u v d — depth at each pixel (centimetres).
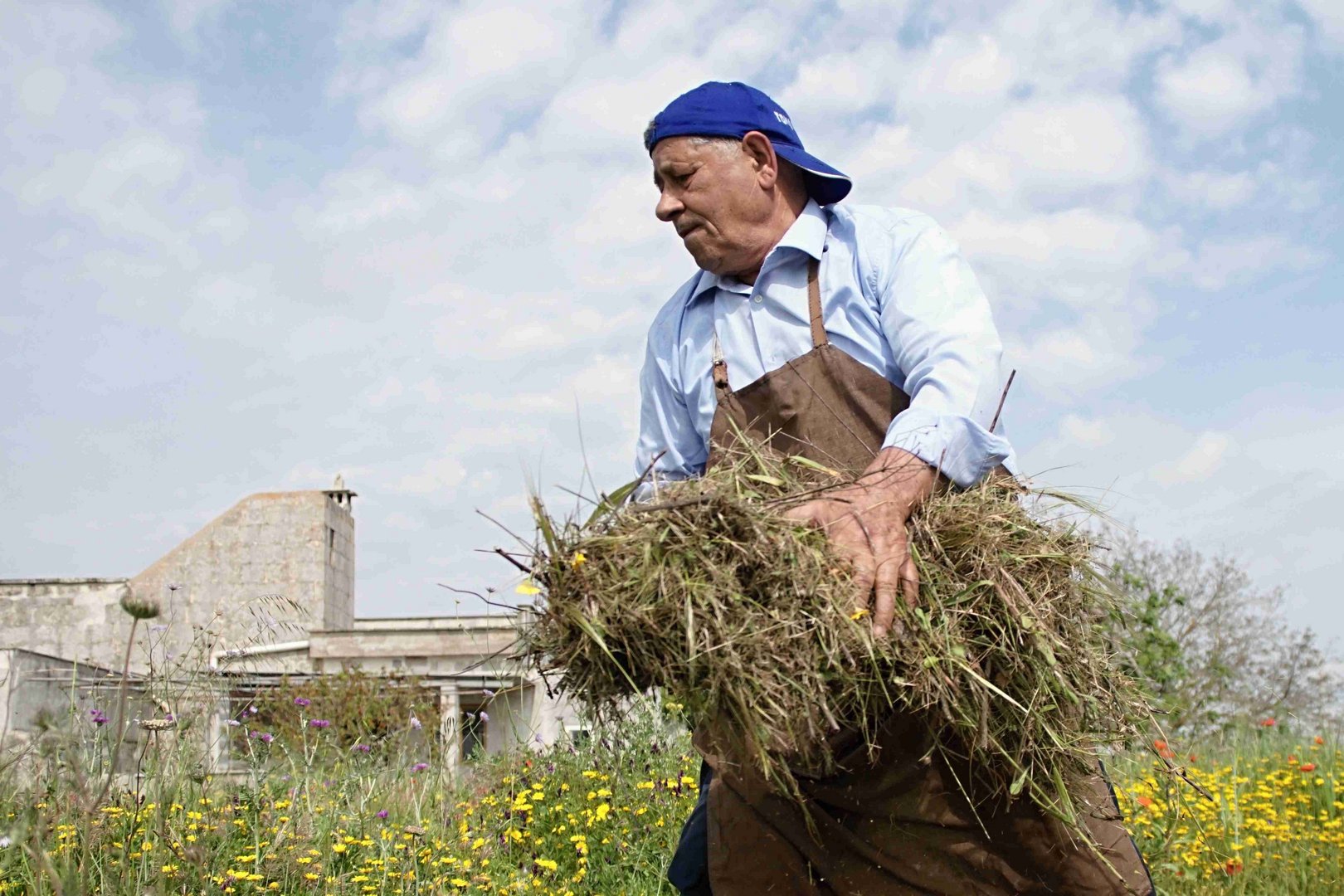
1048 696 237
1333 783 641
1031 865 255
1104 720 248
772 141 282
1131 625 258
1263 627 1320
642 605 215
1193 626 1214
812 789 256
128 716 435
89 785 368
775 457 252
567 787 539
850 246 279
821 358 276
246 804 453
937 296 265
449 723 598
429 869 450
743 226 282
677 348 307
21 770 399
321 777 530
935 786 252
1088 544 250
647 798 523
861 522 226
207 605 2470
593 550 221
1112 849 257
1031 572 240
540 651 230
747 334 289
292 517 2530
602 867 486
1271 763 754
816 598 215
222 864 402
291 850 425
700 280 308
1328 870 523
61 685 429
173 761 429
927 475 237
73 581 2438
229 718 498
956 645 226
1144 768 412
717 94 282
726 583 214
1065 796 242
